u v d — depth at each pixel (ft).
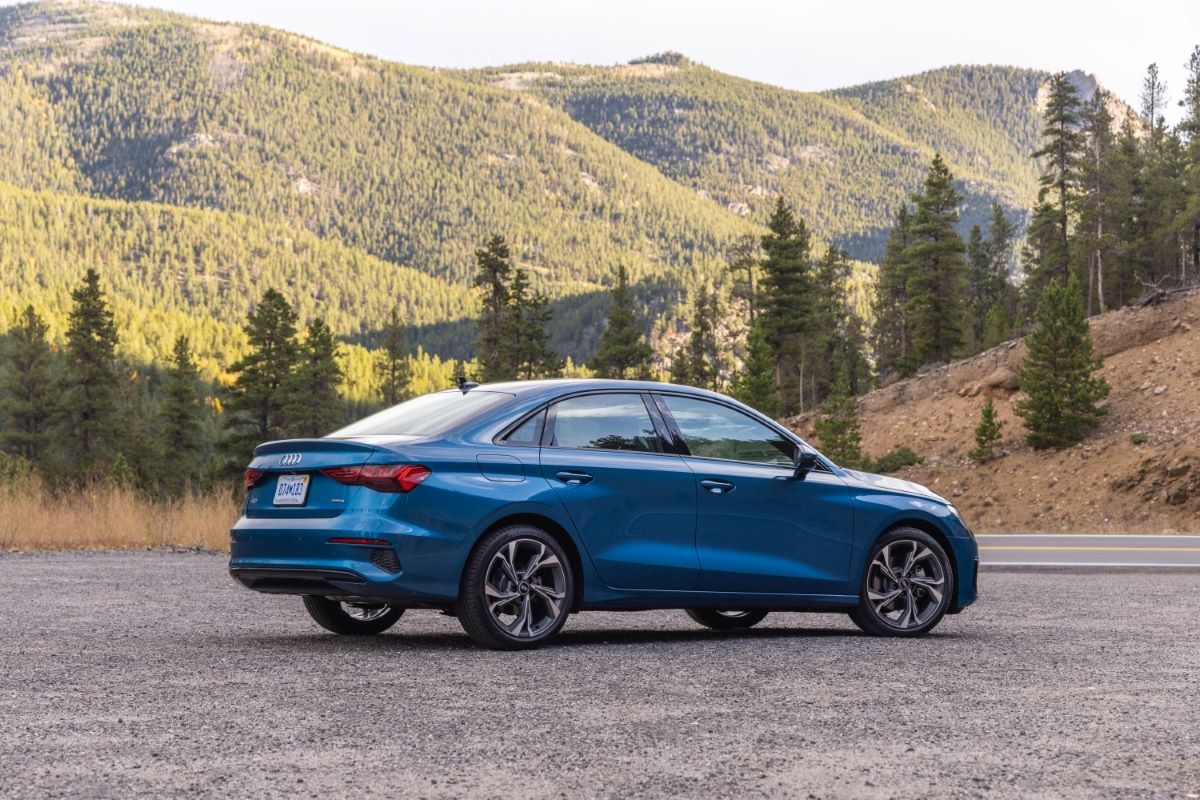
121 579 38.96
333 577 22.38
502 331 302.45
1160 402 154.40
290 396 295.07
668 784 12.86
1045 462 153.28
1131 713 17.16
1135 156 308.60
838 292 413.80
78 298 316.60
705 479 25.38
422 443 23.13
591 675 20.15
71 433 311.88
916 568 27.66
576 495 23.95
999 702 17.97
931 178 266.77
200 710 16.79
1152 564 50.65
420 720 16.19
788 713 16.90
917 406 184.75
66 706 17.06
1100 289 274.77
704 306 381.40
